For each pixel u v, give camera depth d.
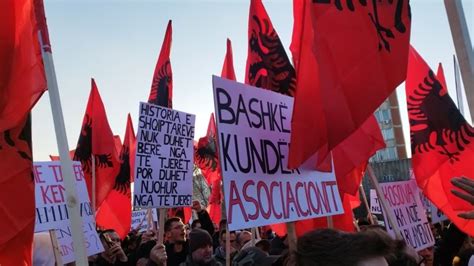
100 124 8.25
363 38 3.34
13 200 2.91
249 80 4.67
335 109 3.18
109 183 8.14
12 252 2.89
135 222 12.35
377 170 23.36
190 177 6.54
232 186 3.15
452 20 3.31
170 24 7.41
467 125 5.00
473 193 2.24
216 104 3.23
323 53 3.19
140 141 6.04
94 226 5.23
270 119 3.59
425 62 5.24
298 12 3.64
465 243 5.27
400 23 3.51
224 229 8.15
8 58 2.88
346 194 5.30
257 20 4.69
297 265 1.37
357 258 1.30
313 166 3.83
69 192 2.60
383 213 5.40
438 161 5.08
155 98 7.23
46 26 2.74
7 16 2.91
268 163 3.45
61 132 2.65
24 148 2.99
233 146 3.25
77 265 2.55
